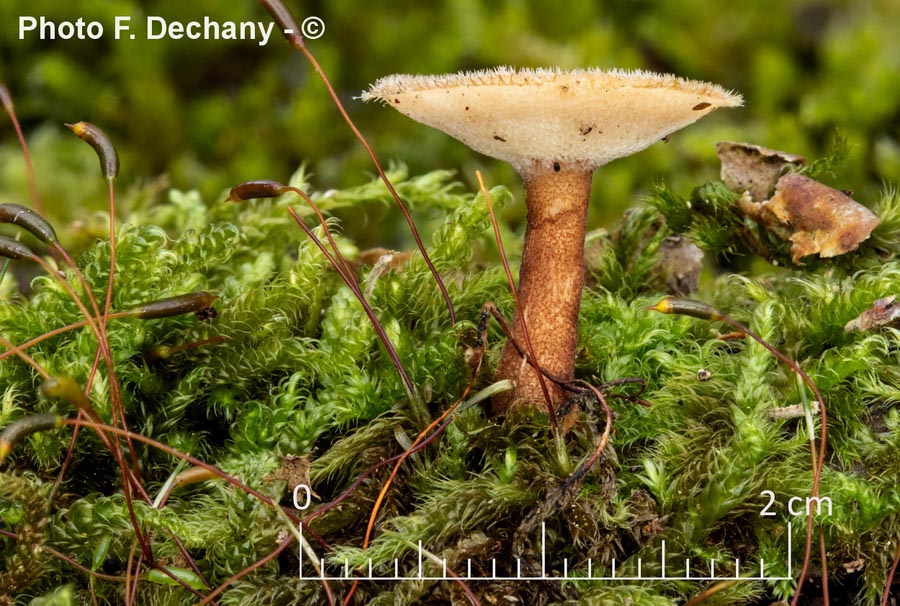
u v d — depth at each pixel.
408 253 0.12
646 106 0.10
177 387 0.11
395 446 0.10
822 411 0.10
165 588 0.10
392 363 0.11
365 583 0.10
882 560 0.10
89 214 0.16
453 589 0.10
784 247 0.11
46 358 0.10
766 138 0.19
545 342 0.10
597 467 0.10
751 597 0.10
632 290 0.12
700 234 0.12
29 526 0.10
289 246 0.13
